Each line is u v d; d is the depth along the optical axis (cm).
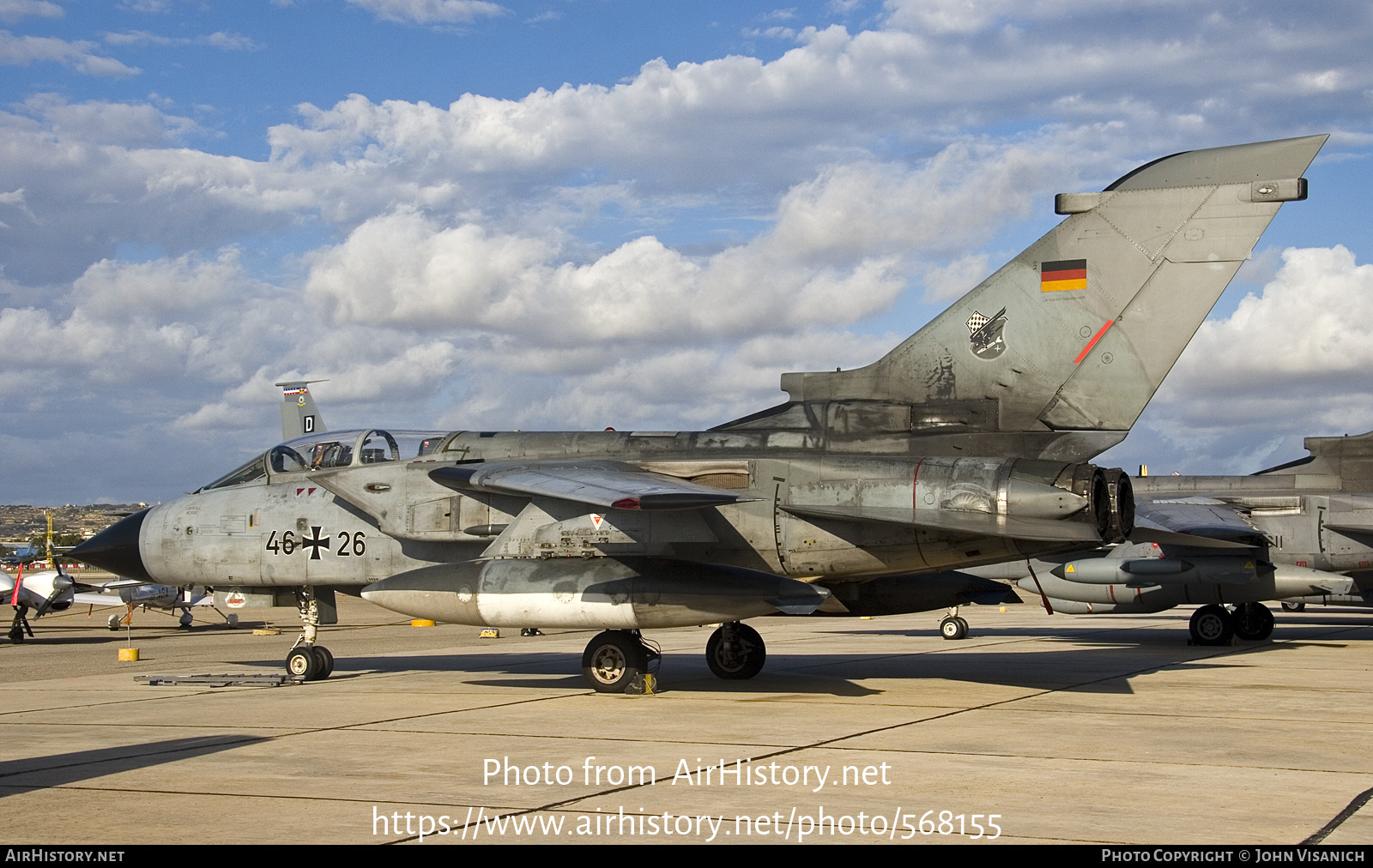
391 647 2006
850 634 2175
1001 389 1119
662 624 1086
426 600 1158
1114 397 1091
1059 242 1112
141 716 1020
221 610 3062
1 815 604
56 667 1655
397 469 1283
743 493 1118
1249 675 1314
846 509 1083
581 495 1027
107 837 555
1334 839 543
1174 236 1080
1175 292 1078
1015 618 2875
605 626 1098
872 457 1110
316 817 597
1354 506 1905
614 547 1130
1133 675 1313
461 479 1184
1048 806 616
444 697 1141
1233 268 1064
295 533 1332
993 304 1127
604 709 1031
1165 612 3114
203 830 569
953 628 1995
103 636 2623
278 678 1295
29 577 2411
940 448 1120
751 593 1050
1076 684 1222
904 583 1362
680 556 1153
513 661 1609
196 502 1398
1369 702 1058
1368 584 2028
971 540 1104
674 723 938
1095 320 1096
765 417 1197
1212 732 878
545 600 1112
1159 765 737
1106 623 2566
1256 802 625
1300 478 2081
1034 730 888
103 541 1432
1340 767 730
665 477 1141
